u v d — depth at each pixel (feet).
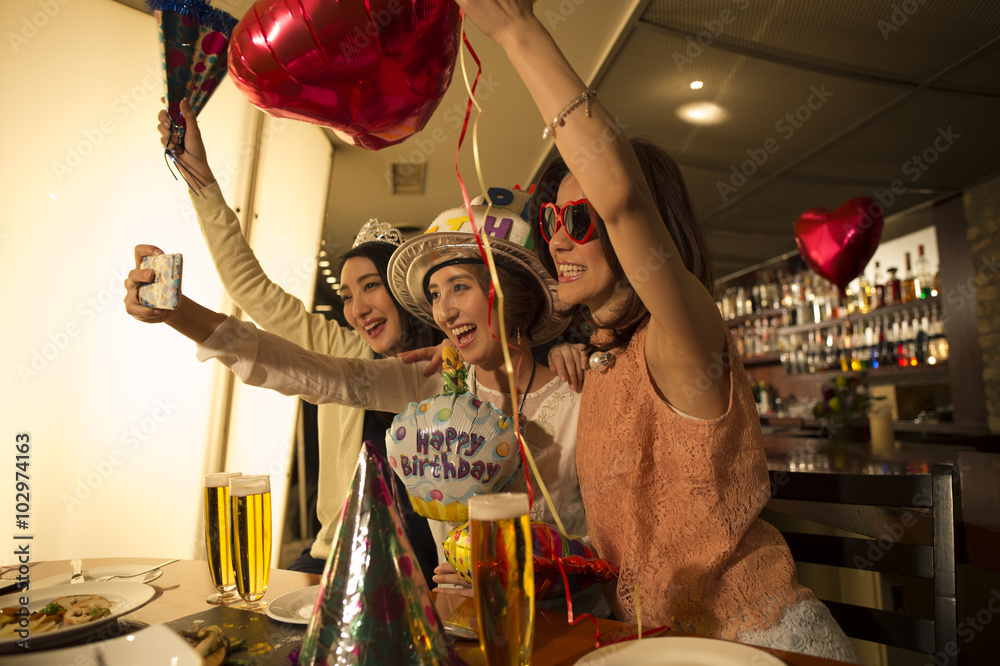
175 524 8.75
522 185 14.40
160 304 3.16
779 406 19.40
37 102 7.28
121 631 2.37
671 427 2.99
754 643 2.85
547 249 3.90
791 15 8.64
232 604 2.72
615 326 3.43
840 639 2.89
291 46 3.21
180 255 3.10
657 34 9.12
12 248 7.04
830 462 7.33
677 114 11.31
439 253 4.24
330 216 16.47
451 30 3.31
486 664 1.90
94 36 7.85
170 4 3.77
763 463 3.07
